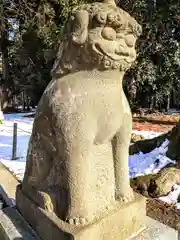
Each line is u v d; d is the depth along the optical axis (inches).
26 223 69.6
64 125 57.4
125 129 65.7
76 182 59.2
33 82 434.6
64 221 60.3
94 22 53.5
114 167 68.1
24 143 226.8
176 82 415.8
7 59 470.3
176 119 391.9
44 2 351.9
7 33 456.8
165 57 372.5
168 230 70.0
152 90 422.9
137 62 360.8
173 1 316.2
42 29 339.3
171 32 367.6
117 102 61.1
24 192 72.7
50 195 64.0
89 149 59.5
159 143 179.0
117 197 68.6
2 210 75.9
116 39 54.7
